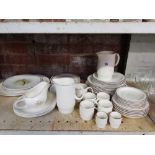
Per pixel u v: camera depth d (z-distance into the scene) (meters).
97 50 1.10
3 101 0.90
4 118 0.79
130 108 0.79
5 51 1.09
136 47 1.01
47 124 0.76
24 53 1.10
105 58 0.88
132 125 0.77
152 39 0.99
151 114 0.84
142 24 0.68
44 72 1.15
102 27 0.68
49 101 0.87
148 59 1.04
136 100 0.79
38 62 1.12
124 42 1.07
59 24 0.67
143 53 1.03
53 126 0.75
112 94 0.90
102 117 0.75
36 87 0.85
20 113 0.79
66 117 0.80
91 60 1.12
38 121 0.77
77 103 0.89
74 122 0.78
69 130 0.74
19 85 0.99
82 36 1.06
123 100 0.80
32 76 1.08
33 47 1.08
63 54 1.10
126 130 0.75
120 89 0.88
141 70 1.07
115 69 1.15
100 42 1.08
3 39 1.05
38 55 1.10
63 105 0.80
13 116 0.80
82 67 1.14
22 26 0.67
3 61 1.12
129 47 1.01
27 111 0.81
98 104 0.81
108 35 1.06
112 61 0.89
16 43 1.07
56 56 1.11
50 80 1.05
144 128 0.76
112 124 0.75
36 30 0.68
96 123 0.75
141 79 1.09
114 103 0.82
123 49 1.09
